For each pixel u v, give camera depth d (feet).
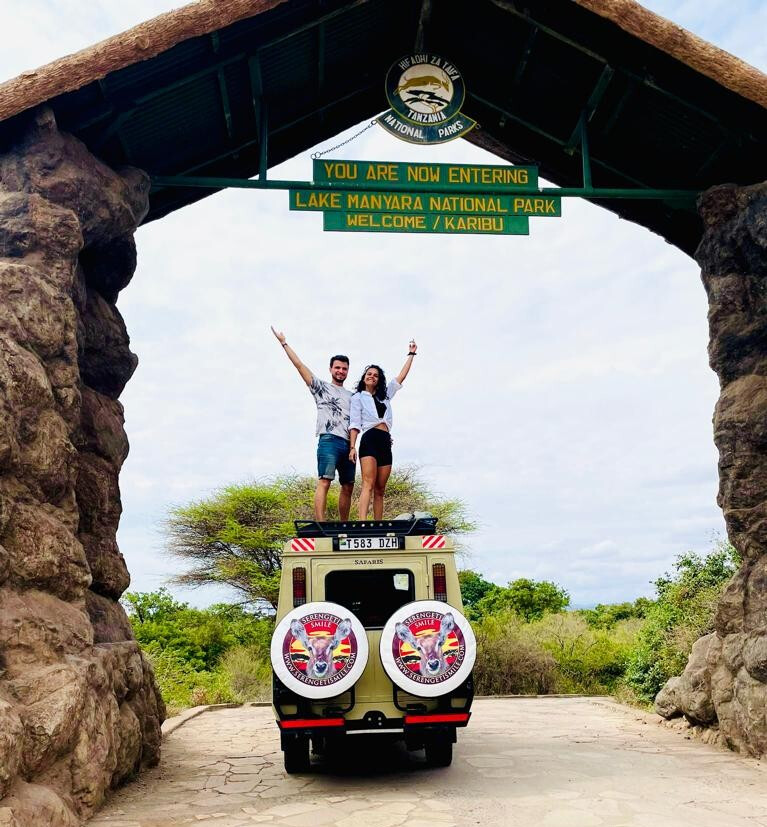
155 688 35.99
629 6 30.89
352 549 27.02
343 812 22.56
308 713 25.29
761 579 32.58
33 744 20.21
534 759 30.94
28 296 25.81
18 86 27.61
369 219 36.45
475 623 76.43
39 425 25.12
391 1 35.70
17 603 22.76
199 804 24.09
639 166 41.24
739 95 34.17
